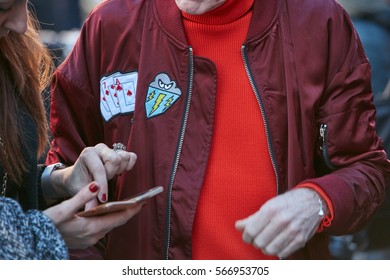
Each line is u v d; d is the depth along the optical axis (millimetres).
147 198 2584
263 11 2842
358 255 4754
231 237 2811
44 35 4508
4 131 2740
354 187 2717
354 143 2822
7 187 2762
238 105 2824
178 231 2818
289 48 2828
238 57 2836
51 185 2904
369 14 5418
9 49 2775
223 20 2828
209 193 2818
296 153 2793
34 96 2875
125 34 2916
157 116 2855
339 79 2832
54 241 2449
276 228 2520
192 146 2830
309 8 2855
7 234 2402
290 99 2799
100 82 2955
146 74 2879
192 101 2840
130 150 2865
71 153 3004
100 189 2688
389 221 4441
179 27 2855
